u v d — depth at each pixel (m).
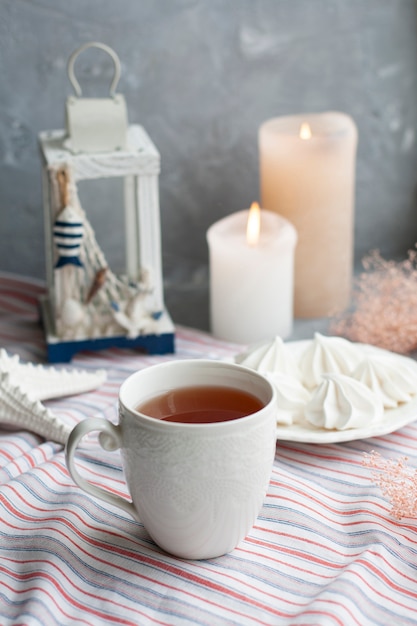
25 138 1.20
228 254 1.10
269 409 0.77
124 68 1.19
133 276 1.08
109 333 1.08
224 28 1.19
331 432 0.90
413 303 1.09
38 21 1.15
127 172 1.04
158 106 1.21
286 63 1.22
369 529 0.82
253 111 1.23
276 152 1.14
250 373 0.80
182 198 1.25
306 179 1.14
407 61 1.24
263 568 0.80
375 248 1.31
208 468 0.76
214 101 1.22
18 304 1.18
